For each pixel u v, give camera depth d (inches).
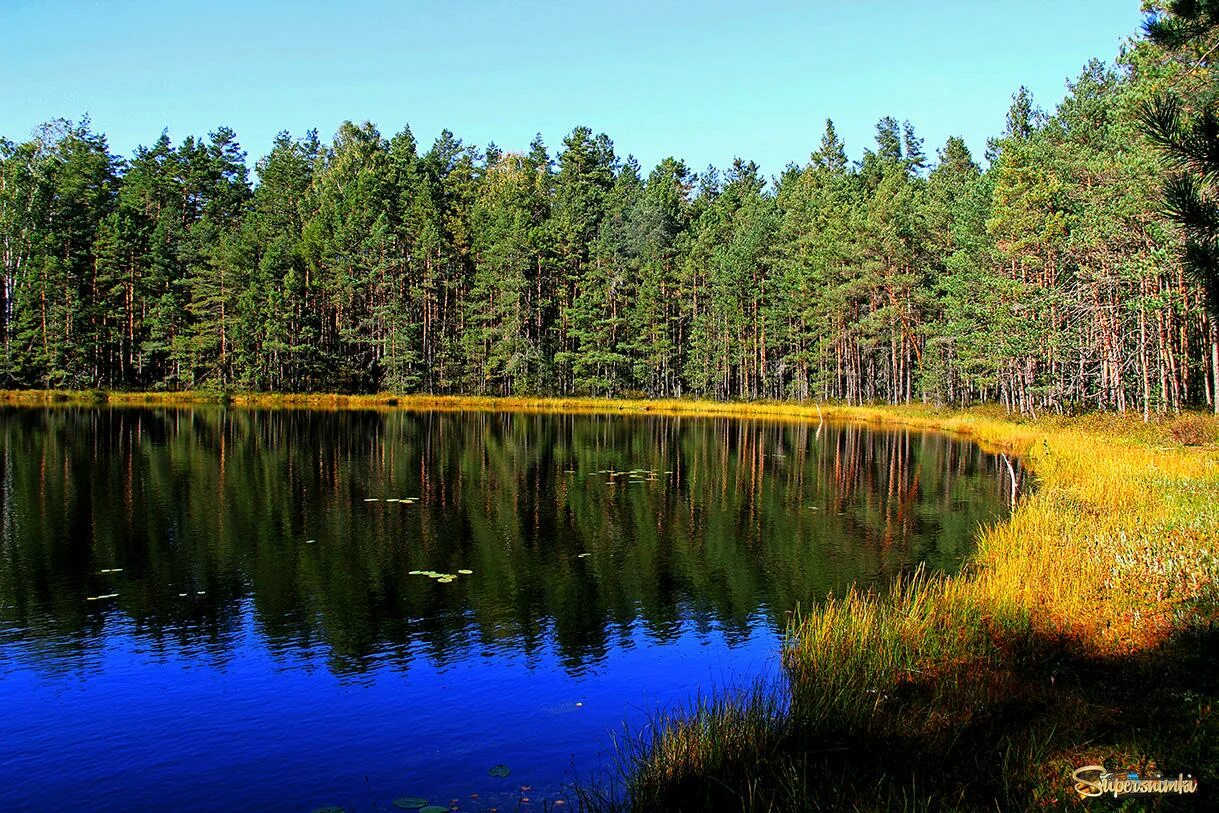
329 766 318.7
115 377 2704.2
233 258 2699.3
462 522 784.9
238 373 2662.4
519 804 284.5
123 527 738.2
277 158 3801.7
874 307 2493.8
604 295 2982.3
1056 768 243.9
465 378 2903.5
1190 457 867.4
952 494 951.0
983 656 357.7
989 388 2356.1
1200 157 276.7
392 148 4020.7
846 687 329.1
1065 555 479.5
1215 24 366.0
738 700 342.0
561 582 589.6
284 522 770.2
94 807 291.1
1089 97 1839.3
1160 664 310.8
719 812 243.3
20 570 601.3
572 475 1092.5
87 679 410.3
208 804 291.3
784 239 2974.9
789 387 2901.1
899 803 230.7
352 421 1909.4
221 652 449.1
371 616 511.5
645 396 2974.9
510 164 4665.4
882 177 3683.6
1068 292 1641.2
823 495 950.4
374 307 2832.2
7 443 1312.7
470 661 437.1
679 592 564.1
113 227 2696.9
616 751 327.6
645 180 4562.0
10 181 2716.5
